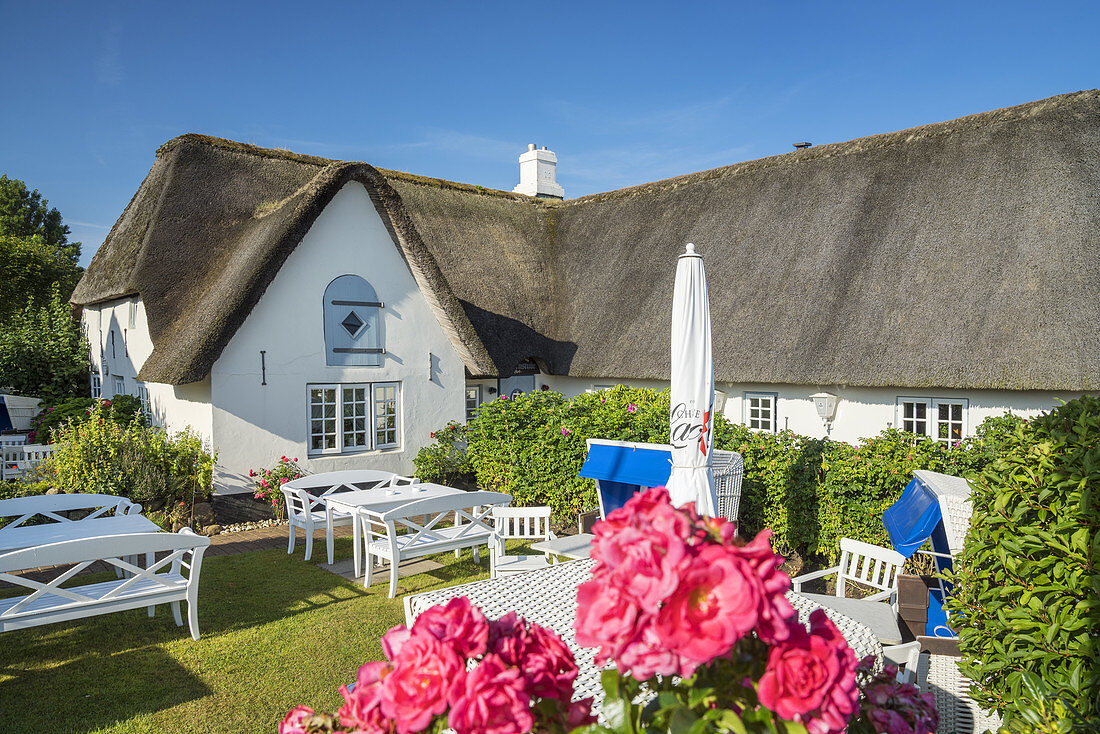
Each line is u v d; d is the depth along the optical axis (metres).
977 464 7.22
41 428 15.00
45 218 45.53
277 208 12.90
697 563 1.40
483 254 17.80
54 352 18.50
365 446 12.86
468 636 1.65
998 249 12.00
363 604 7.27
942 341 11.52
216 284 11.90
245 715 4.98
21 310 24.55
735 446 8.98
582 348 16.38
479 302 16.25
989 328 11.23
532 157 22.66
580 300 17.59
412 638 1.62
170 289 12.41
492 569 7.27
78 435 10.43
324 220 12.15
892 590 6.12
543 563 7.41
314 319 12.09
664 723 1.58
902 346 11.84
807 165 16.03
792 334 13.19
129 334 14.57
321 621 6.77
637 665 1.42
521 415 10.87
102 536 6.04
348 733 1.85
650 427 10.34
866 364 12.01
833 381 12.26
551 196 22.88
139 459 10.19
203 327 10.55
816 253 14.14
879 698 1.90
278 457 11.65
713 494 6.08
